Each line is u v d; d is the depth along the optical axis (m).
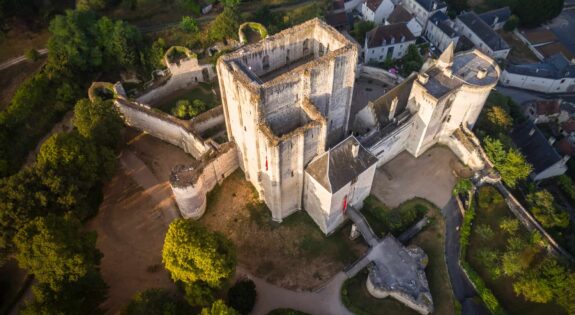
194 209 75.44
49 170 67.75
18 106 81.81
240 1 113.19
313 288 69.00
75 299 59.53
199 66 96.00
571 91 121.75
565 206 90.31
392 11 124.38
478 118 91.19
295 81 64.88
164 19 107.25
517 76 118.88
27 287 68.06
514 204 79.00
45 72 88.19
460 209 78.94
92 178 71.81
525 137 96.50
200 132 84.94
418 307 66.06
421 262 70.31
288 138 62.00
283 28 111.06
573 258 71.56
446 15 130.00
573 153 99.88
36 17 98.88
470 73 80.06
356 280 70.25
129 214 77.44
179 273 60.03
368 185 75.56
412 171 84.69
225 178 83.00
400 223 75.81
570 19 145.62
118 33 92.25
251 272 70.94
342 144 68.44
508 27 135.88
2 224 62.97
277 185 68.69
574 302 61.91
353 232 74.06
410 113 81.69
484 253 71.00
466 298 68.50
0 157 77.19
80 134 75.62
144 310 58.66
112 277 70.06
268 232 75.81
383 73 100.25
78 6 100.94
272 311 66.06
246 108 64.62
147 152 86.56
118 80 97.38
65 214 66.00
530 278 64.88
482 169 81.81
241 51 68.88
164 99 94.69
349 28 125.50
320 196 69.00
